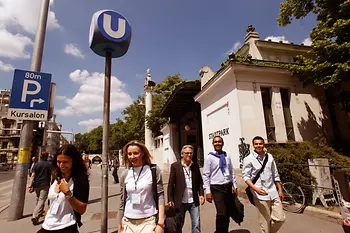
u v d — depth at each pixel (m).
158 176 2.57
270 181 3.33
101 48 3.54
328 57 7.43
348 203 4.35
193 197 3.58
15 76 5.77
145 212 2.41
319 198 5.53
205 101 10.71
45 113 5.96
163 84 24.81
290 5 8.70
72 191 2.35
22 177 5.98
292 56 11.38
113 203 7.79
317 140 8.63
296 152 6.38
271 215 3.24
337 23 6.82
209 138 10.12
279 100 8.58
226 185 3.81
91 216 6.04
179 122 16.88
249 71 8.33
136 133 29.11
